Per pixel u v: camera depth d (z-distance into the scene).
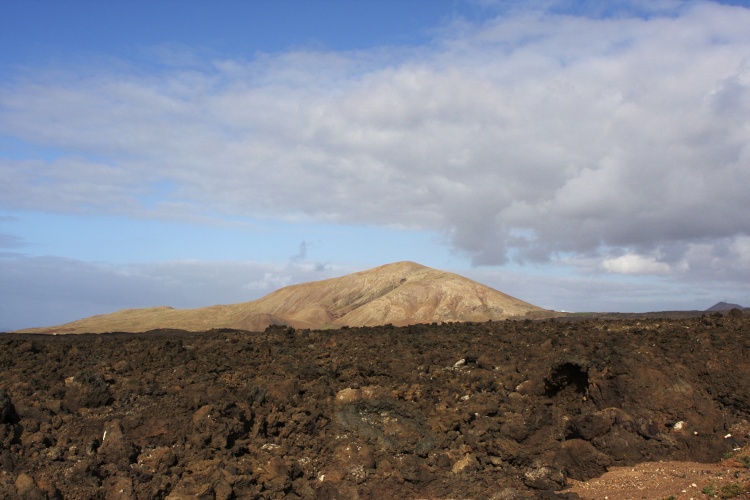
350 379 24.39
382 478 20.38
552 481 19.86
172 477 18.62
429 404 22.92
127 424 19.97
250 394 21.94
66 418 19.94
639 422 21.56
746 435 21.41
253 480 19.30
